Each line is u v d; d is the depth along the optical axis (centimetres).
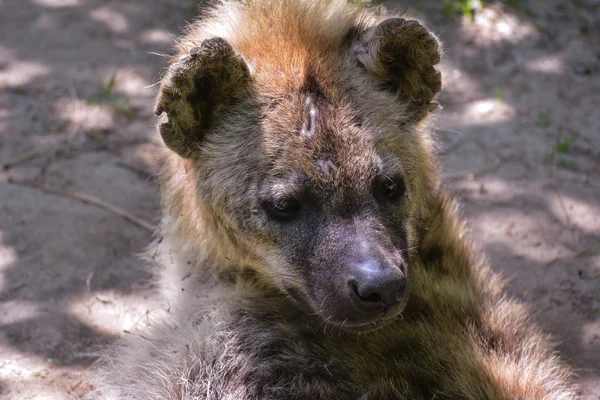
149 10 1448
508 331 767
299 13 774
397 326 746
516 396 711
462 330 747
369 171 704
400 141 752
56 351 882
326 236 691
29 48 1355
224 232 777
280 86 739
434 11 1434
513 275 981
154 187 1094
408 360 727
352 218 693
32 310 929
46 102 1245
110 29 1404
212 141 764
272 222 725
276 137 721
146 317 892
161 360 784
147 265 991
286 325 762
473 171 1141
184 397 748
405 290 676
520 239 1038
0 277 967
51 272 980
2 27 1401
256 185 728
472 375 712
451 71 1327
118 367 818
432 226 814
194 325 801
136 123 1220
